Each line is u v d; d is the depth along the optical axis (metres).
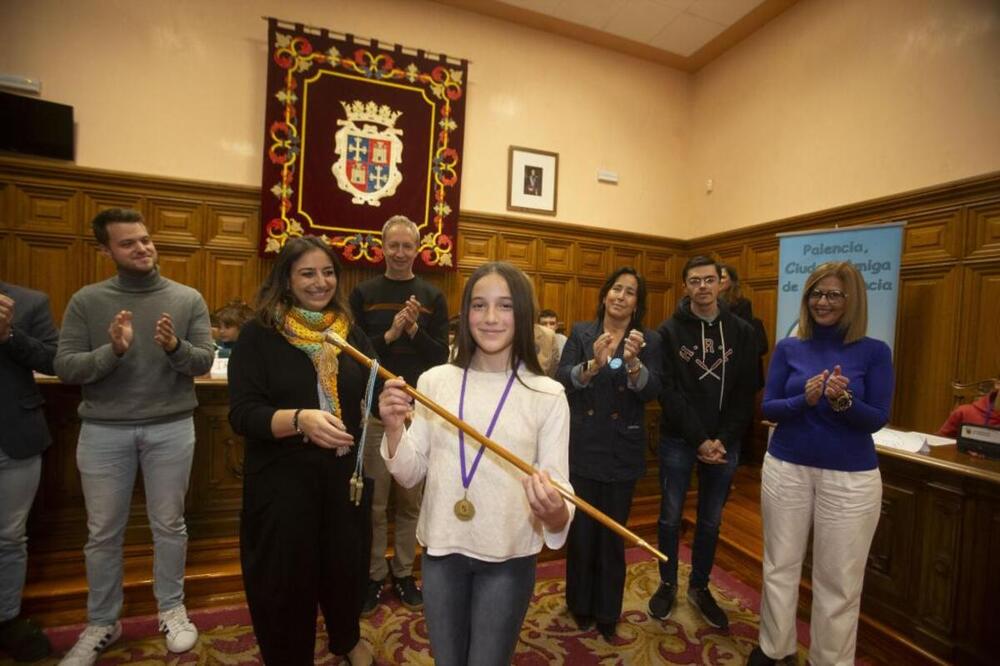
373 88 4.32
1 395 1.86
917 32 3.46
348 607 1.62
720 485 2.29
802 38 4.28
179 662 1.95
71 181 3.76
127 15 3.82
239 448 2.78
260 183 4.18
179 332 1.99
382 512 2.37
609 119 5.21
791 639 1.90
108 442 1.89
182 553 2.08
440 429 1.20
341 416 1.56
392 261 2.46
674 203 5.52
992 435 2.08
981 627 1.88
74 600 2.24
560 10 4.57
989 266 3.04
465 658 1.18
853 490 1.73
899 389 3.50
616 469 2.07
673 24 4.69
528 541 1.16
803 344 1.92
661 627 2.27
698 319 2.31
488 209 4.82
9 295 1.97
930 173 3.38
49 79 3.67
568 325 5.11
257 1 4.09
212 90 4.03
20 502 1.92
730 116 5.04
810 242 3.65
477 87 4.71
